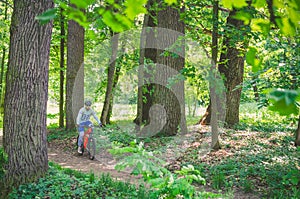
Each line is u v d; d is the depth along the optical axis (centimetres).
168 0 140
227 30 812
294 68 488
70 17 105
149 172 342
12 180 570
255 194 589
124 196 546
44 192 545
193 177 340
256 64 147
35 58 580
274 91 89
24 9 568
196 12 905
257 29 140
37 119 590
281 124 1467
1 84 2109
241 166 758
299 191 554
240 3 120
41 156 599
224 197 553
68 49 1509
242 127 1320
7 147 579
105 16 107
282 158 816
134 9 106
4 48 1878
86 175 679
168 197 334
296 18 120
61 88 1791
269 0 125
